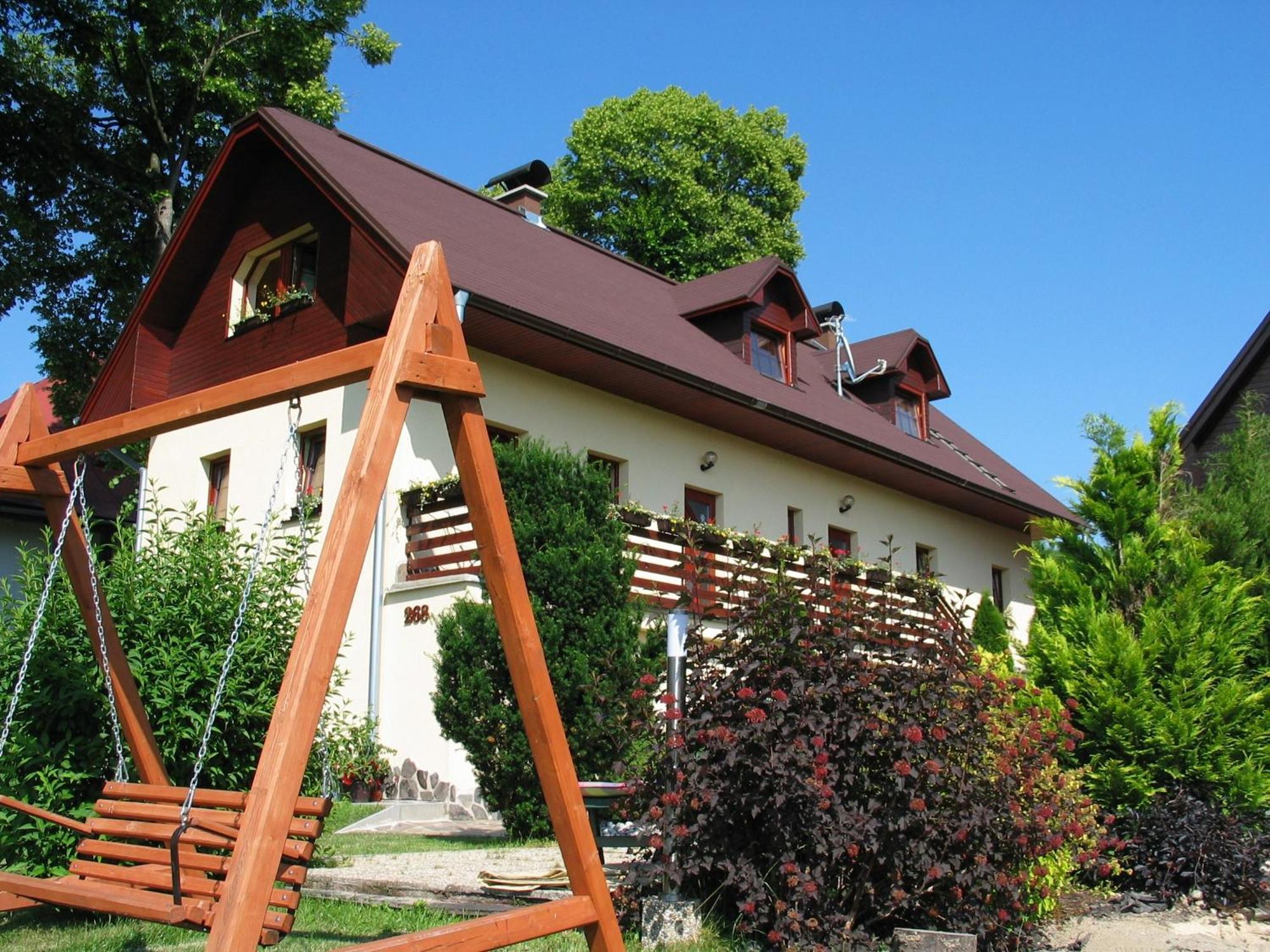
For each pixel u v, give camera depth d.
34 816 6.08
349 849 8.73
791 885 5.34
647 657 9.84
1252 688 8.42
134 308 17.09
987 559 23.39
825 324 23.44
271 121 15.09
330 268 14.73
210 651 6.94
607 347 13.84
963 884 5.57
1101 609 8.40
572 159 33.75
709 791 5.46
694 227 31.52
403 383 4.40
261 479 15.09
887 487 20.72
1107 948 6.13
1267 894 7.21
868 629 5.92
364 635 12.87
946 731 5.67
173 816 5.30
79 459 5.98
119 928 5.91
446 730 9.67
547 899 6.27
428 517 13.24
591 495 10.38
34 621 6.43
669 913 5.43
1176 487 9.27
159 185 22.98
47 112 21.91
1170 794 7.80
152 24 21.80
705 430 17.05
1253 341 20.52
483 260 14.44
